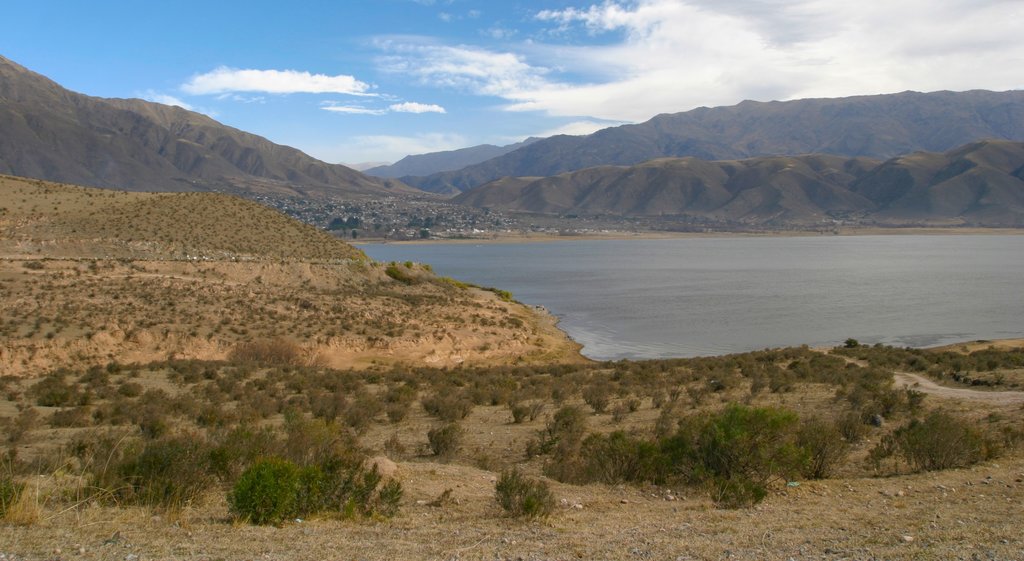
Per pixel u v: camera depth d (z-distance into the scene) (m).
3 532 8.32
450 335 53.56
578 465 14.34
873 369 35.50
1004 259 193.50
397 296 66.88
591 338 67.19
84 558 7.39
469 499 11.57
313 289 63.22
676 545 8.34
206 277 59.31
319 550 7.93
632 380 33.72
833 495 11.88
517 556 7.81
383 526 9.39
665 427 18.83
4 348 37.12
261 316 51.41
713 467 12.93
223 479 11.71
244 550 7.87
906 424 19.62
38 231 60.59
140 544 8.00
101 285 50.97
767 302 96.88
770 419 13.15
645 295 108.94
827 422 18.94
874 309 87.44
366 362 46.56
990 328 70.25
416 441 18.84
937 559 7.42
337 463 11.06
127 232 64.75
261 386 30.61
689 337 67.69
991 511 10.10
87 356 39.66
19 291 46.53
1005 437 16.59
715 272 157.62
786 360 42.50
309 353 45.84
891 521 9.59
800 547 8.15
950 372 34.25
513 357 52.91
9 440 17.89
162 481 10.57
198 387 29.41
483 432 20.64
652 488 12.85
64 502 10.05
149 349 42.41
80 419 21.47
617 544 8.42
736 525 9.59
